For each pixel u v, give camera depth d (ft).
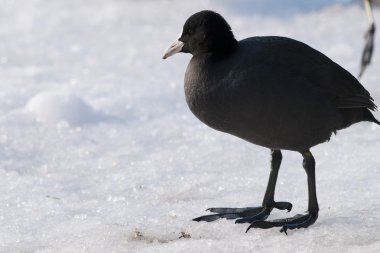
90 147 43.16
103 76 56.49
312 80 29.89
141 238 29.91
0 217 32.96
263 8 74.69
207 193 35.86
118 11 73.67
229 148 42.14
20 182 37.50
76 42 65.92
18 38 67.05
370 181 35.55
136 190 36.52
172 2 75.82
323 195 34.12
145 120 47.75
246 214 32.55
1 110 48.47
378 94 49.83
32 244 29.94
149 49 63.67
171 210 33.63
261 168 38.99
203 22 30.50
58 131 45.50
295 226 30.37
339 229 29.78
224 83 29.25
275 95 28.99
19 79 55.52
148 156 41.70
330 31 67.77
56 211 33.65
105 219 32.35
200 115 30.35
